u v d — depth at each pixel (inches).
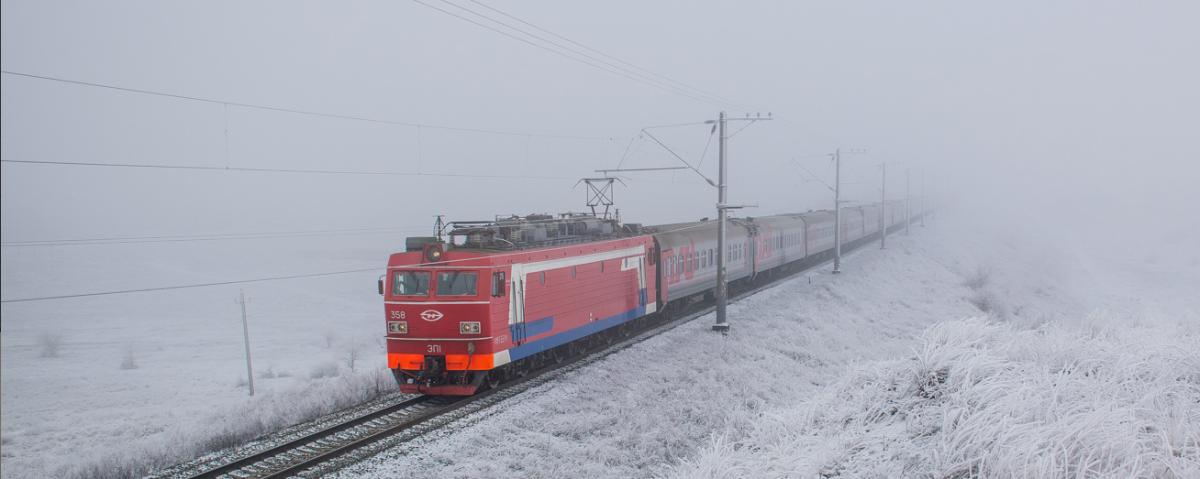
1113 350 445.7
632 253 893.2
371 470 454.3
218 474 442.9
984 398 366.9
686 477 409.7
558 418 572.7
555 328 724.0
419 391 631.2
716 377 713.6
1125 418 330.0
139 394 796.6
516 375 699.4
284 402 604.1
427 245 641.6
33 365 1048.2
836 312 1155.9
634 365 751.1
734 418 569.0
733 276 1259.8
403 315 632.4
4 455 545.0
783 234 1546.5
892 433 397.7
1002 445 319.9
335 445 497.7
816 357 852.0
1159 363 420.8
